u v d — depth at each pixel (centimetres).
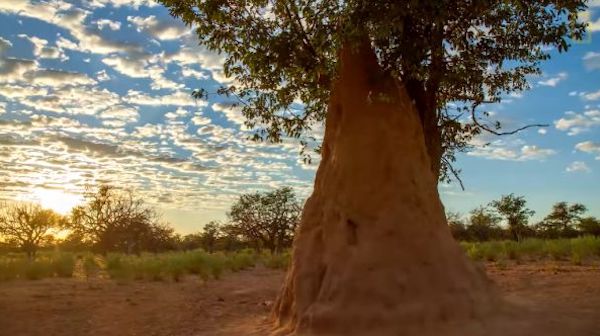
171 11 942
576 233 6050
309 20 892
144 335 888
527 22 828
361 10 738
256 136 1169
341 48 852
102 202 4528
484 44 880
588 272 1313
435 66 851
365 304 695
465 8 801
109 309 1102
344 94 831
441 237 760
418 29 803
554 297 931
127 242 4653
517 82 1048
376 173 775
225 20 930
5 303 1127
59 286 1460
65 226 4306
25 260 1920
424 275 713
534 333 636
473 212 5709
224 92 1125
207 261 2012
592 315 729
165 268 1808
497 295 752
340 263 741
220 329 898
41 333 891
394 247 732
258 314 1048
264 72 977
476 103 1022
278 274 1981
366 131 794
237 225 4606
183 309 1117
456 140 1129
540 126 982
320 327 695
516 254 2036
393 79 828
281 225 4506
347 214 770
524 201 5144
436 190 815
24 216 4016
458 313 688
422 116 898
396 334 661
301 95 1124
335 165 810
